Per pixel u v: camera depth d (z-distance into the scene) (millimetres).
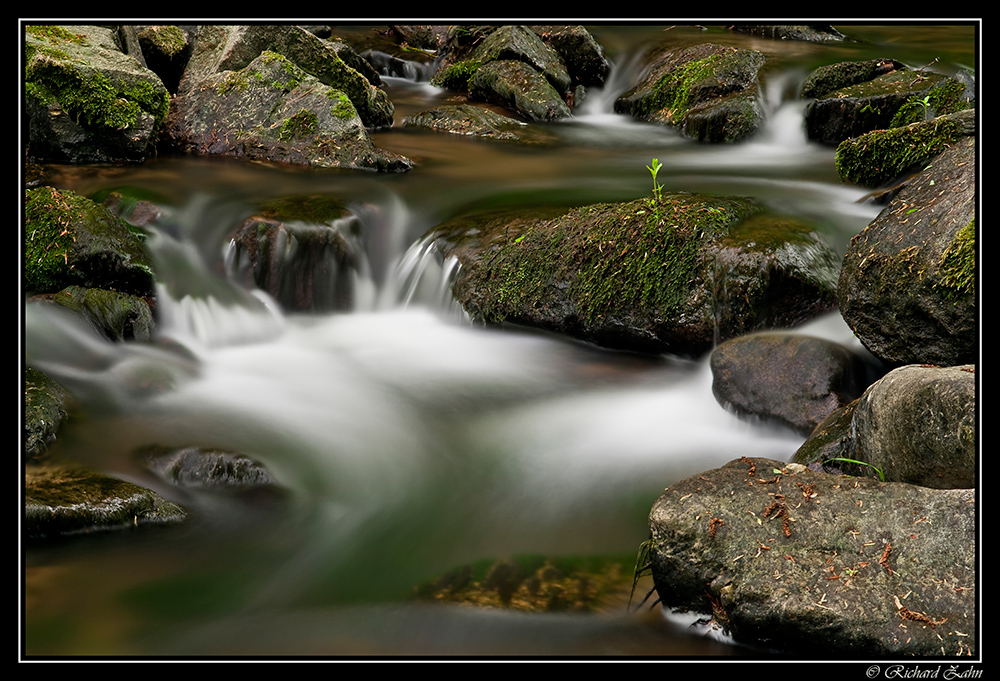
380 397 6039
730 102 11531
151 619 3746
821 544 3521
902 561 3418
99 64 9125
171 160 9453
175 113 10141
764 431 5312
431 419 5750
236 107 9945
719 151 10945
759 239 6215
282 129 9672
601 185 8719
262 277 7391
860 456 4293
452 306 7184
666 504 3760
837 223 6770
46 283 6457
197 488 4695
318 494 4820
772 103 11703
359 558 4258
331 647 3584
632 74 13789
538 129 12008
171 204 7859
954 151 5488
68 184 8250
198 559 4184
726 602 3465
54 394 5164
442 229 7594
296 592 3980
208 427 5324
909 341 4992
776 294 6020
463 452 5348
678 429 5539
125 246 6723
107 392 5551
